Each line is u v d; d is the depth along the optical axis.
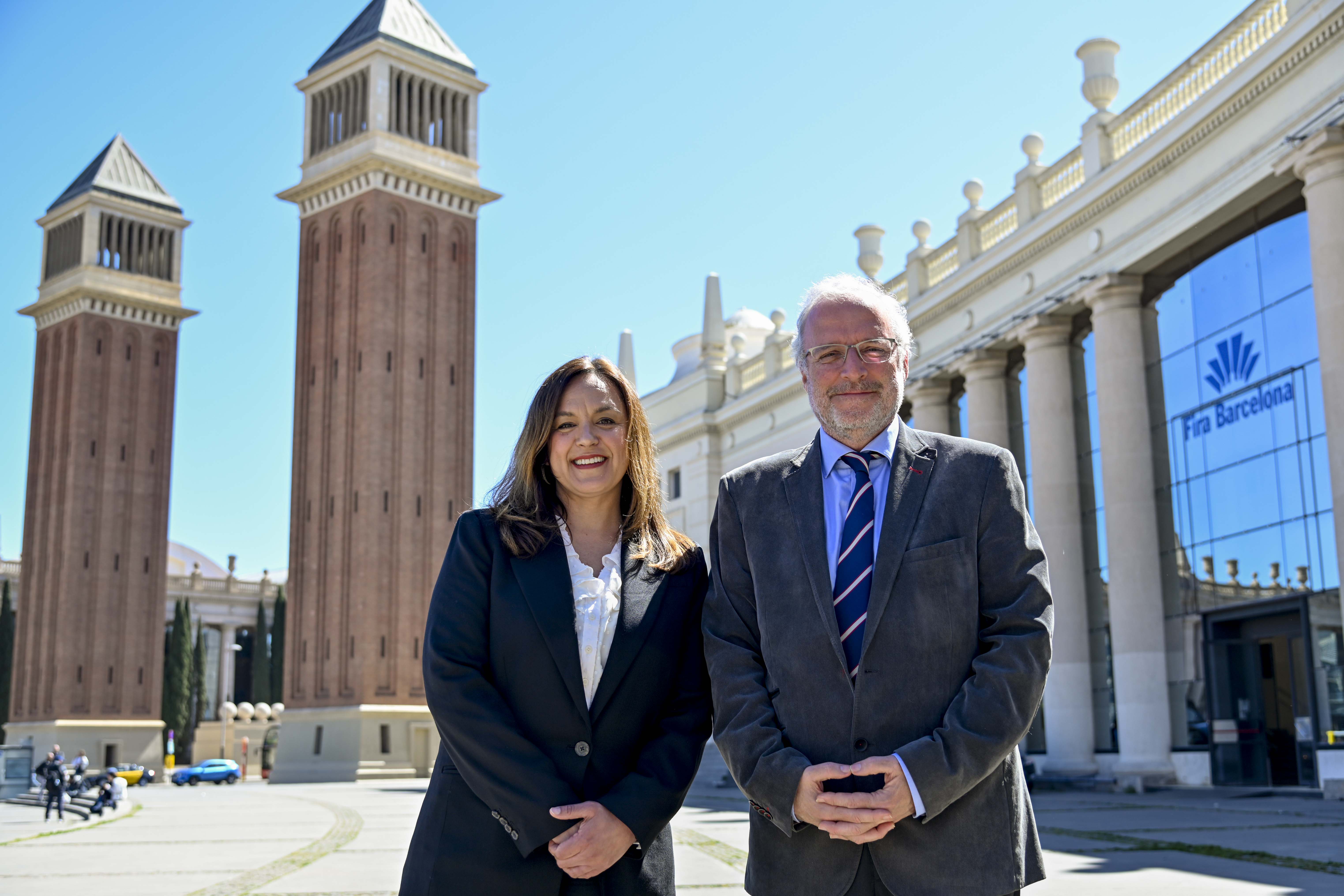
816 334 3.44
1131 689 21.20
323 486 57.41
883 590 3.14
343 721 52.50
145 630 72.19
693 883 8.96
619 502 3.82
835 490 3.38
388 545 55.50
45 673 69.38
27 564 73.12
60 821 23.31
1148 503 21.69
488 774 3.22
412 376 57.84
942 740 2.94
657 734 3.51
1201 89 20.66
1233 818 14.11
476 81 63.59
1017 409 26.72
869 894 3.04
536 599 3.46
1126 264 22.05
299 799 31.59
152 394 75.19
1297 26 17.45
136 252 76.00
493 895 3.19
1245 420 19.97
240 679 102.50
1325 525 18.00
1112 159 22.92
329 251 59.97
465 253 61.56
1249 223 19.88
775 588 3.29
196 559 165.25
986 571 3.21
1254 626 19.94
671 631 3.56
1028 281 25.03
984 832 3.03
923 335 29.22
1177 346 21.86
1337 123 16.83
